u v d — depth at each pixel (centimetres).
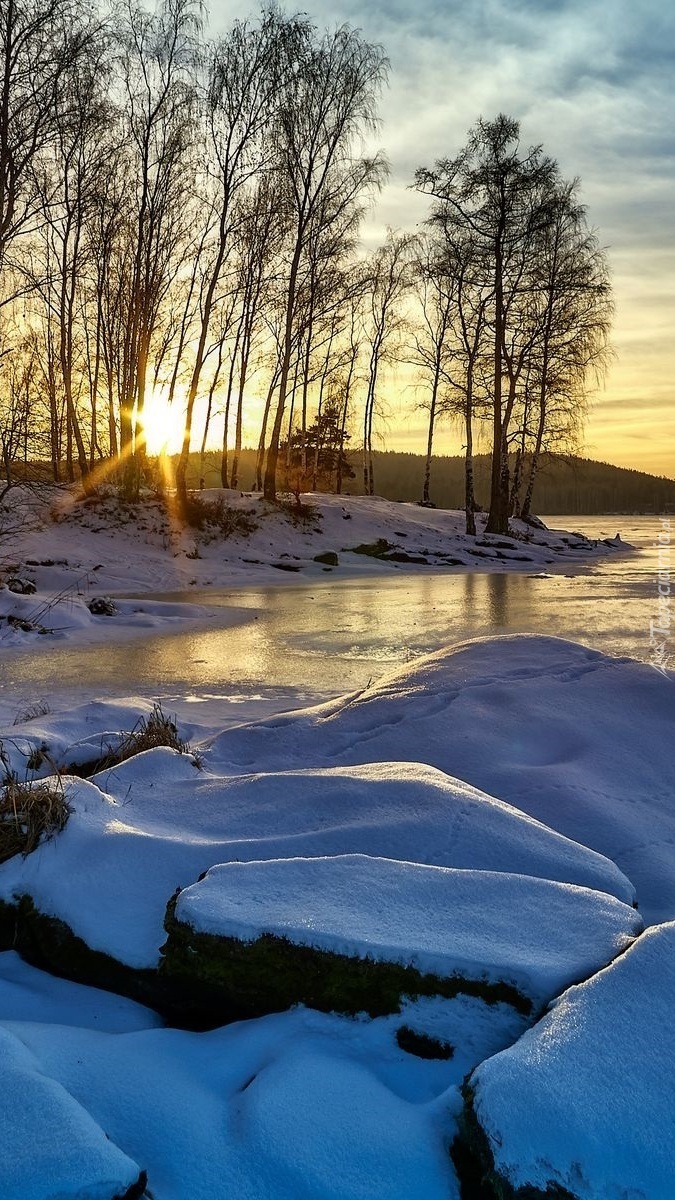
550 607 1620
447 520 3469
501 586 2105
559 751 486
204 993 284
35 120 1936
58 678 938
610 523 8019
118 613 1495
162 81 2394
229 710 753
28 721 640
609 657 580
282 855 338
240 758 515
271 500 2967
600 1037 214
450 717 502
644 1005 221
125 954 302
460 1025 249
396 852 335
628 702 527
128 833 355
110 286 2891
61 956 316
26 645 1188
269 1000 274
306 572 2464
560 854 328
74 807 386
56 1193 183
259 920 278
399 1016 256
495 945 260
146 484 3322
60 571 2052
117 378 2953
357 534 2967
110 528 2472
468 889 286
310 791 389
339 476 4972
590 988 229
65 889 336
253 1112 219
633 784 454
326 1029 258
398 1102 224
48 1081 212
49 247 2678
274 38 2492
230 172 2542
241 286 3030
